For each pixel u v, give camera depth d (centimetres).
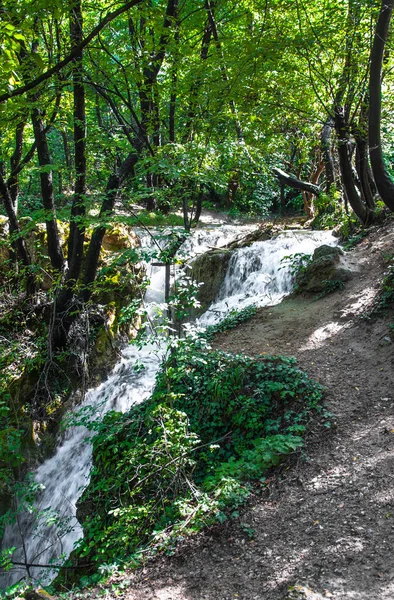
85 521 731
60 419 1109
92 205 788
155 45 813
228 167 920
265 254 1358
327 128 1620
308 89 1157
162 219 941
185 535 513
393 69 1129
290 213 2736
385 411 645
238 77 884
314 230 1602
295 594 383
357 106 1123
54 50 918
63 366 1187
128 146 892
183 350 668
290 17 1042
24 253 1245
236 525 508
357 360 785
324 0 1052
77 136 1007
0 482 933
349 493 508
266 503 536
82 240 1126
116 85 916
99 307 1243
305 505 511
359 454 572
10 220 1206
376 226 1254
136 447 681
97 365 1209
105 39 910
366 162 1271
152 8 714
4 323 1255
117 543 589
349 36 1009
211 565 463
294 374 753
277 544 464
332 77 1111
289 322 1002
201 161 760
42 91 841
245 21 1055
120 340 1295
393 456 546
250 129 1040
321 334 905
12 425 1044
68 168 1044
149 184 967
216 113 930
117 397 1113
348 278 1062
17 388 1113
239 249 1430
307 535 464
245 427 716
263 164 1039
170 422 623
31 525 941
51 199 1174
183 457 607
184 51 855
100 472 780
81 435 1064
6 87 594
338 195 1551
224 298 1394
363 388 708
